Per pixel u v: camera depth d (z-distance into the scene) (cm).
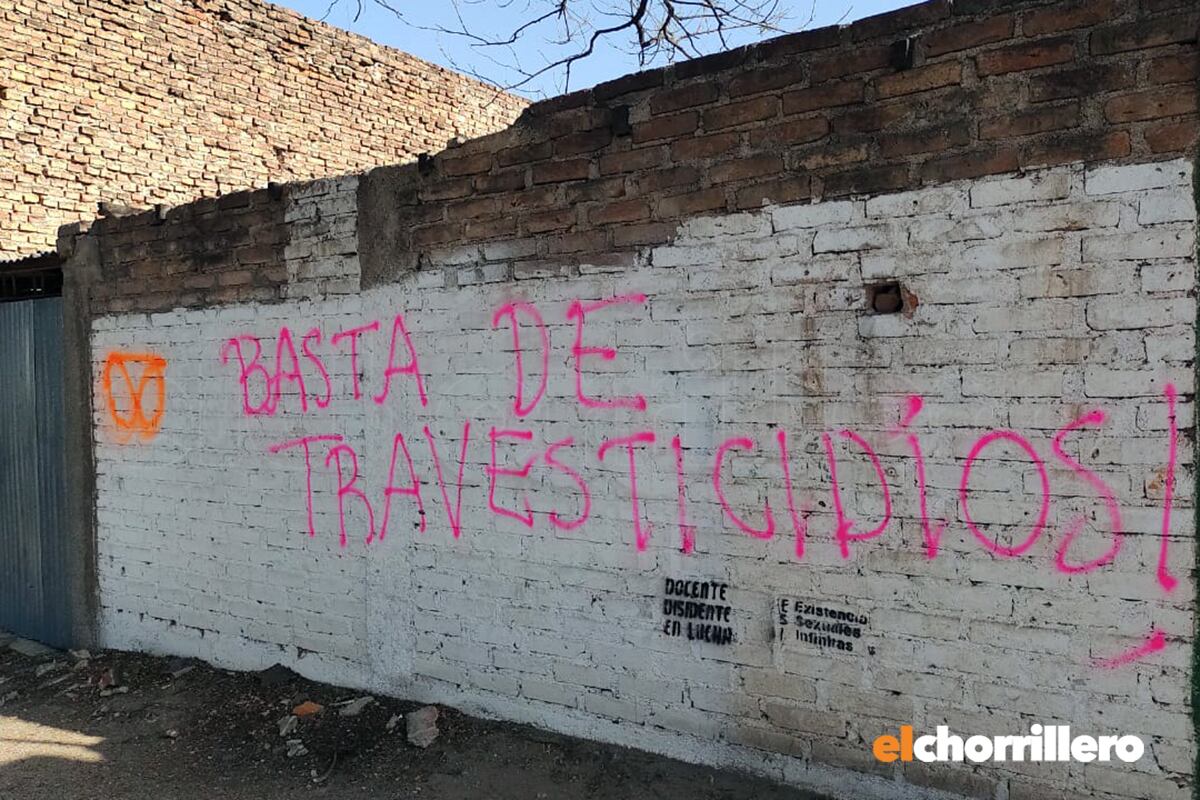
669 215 316
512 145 351
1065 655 256
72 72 673
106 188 693
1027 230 255
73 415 516
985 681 267
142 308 482
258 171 807
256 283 435
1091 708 253
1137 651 246
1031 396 257
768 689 304
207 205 450
